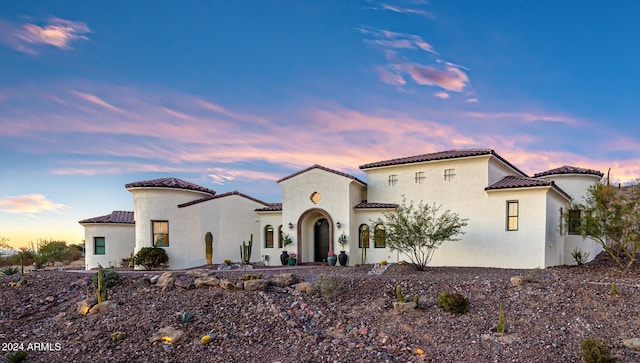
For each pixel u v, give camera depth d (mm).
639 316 11547
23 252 42656
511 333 11055
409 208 22516
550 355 9844
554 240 21750
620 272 18156
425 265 21531
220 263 26719
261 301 13992
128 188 26250
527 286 14352
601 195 18734
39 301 15750
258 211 27375
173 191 26109
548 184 19906
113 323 12852
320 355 10406
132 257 26094
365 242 24250
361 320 12469
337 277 16203
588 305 12469
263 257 26922
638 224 17656
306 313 13047
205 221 26578
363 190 26719
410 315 12555
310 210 25219
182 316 12703
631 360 9414
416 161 23828
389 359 10078
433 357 10086
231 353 10828
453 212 22797
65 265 39719
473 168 22438
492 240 21578
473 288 14508
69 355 11102
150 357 10750
